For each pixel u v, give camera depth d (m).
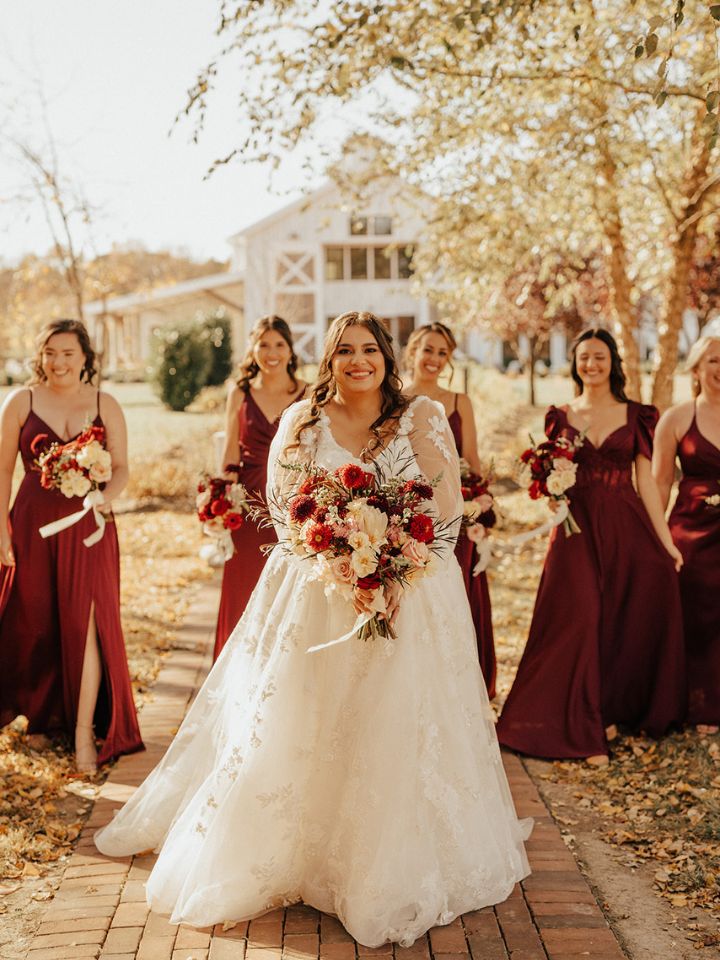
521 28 5.27
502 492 13.48
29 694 4.80
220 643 5.34
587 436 4.97
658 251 10.27
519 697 4.92
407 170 8.05
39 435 4.66
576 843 3.92
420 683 3.26
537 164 7.63
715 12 3.64
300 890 3.38
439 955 3.07
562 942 3.13
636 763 4.70
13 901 3.45
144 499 13.55
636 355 9.46
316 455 3.42
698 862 3.70
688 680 5.02
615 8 6.73
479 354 40.50
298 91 5.99
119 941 3.15
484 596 5.47
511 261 9.02
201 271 68.12
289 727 3.29
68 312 13.84
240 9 5.24
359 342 3.34
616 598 4.95
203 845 3.26
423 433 3.43
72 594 4.62
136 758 4.70
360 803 3.18
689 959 3.11
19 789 4.30
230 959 3.04
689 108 8.49
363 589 3.09
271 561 3.52
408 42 5.71
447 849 3.28
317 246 33.09
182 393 26.17
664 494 5.23
